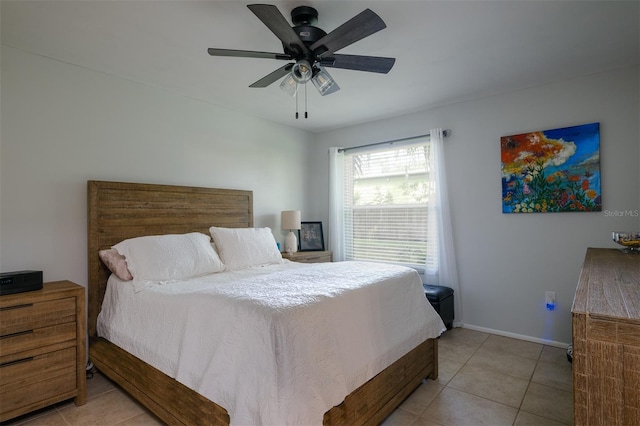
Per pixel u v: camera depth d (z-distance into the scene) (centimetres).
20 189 234
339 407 159
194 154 337
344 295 181
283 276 225
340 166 448
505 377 246
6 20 199
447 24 209
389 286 216
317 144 477
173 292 201
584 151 287
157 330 195
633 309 81
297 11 192
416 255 387
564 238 298
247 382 140
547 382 238
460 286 354
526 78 292
